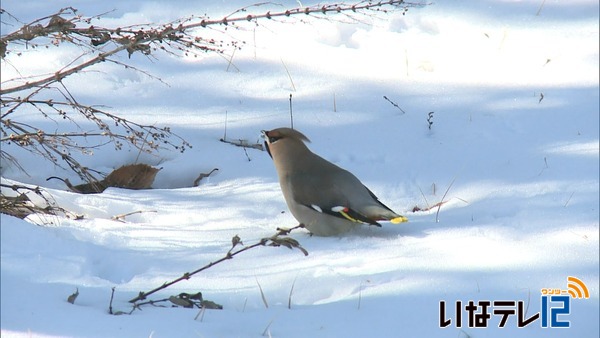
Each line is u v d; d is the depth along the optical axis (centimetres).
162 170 1290
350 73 1562
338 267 927
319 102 1474
